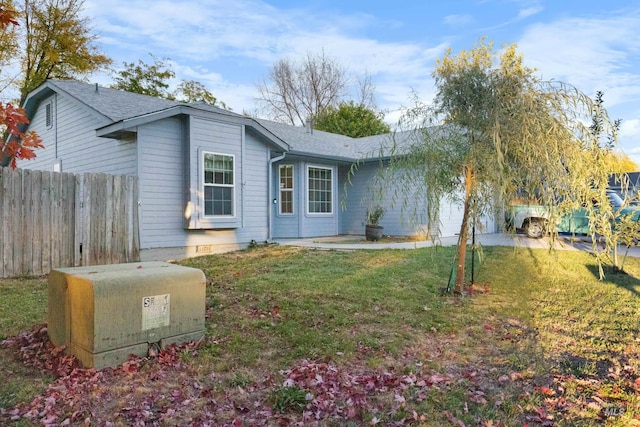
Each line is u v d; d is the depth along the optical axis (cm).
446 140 562
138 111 1028
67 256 791
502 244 1093
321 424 276
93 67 2092
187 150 945
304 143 1417
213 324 467
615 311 543
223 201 1006
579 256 919
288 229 1334
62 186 787
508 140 510
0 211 716
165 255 930
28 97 1275
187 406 295
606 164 509
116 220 855
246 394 315
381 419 282
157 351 376
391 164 607
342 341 423
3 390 312
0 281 693
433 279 703
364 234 1480
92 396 303
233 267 813
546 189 515
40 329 441
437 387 327
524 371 358
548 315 527
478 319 506
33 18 1912
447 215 1362
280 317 497
